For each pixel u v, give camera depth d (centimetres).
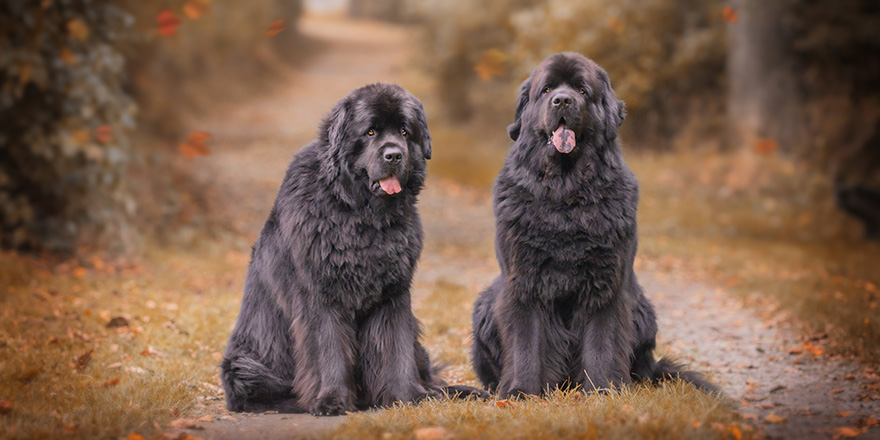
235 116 3181
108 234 1270
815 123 2378
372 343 635
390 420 542
